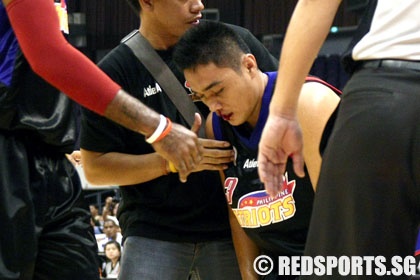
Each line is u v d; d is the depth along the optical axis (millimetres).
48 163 3131
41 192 3064
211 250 3408
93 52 16719
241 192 2979
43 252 3137
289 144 2064
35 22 2551
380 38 1982
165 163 3193
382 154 1926
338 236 1999
